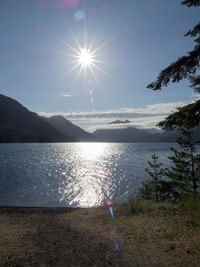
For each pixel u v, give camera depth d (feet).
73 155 378.94
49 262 11.73
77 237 16.83
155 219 20.44
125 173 163.73
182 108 19.40
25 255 12.71
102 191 104.17
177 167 48.83
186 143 44.57
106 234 17.31
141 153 405.18
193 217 19.34
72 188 109.50
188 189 44.93
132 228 18.40
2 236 17.01
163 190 52.24
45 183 119.44
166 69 20.24
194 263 10.96
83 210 31.65
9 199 80.38
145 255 12.46
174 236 15.24
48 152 426.92
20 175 143.74
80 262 11.76
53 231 19.03
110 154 407.23
